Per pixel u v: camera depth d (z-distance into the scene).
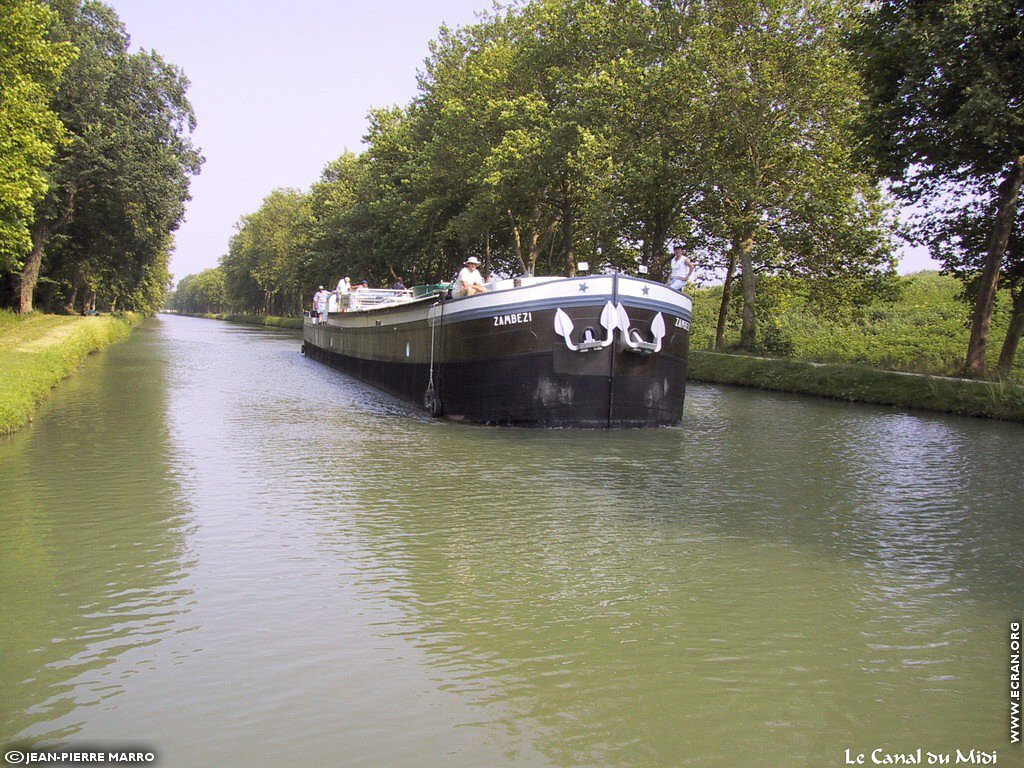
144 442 12.73
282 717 4.40
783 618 5.90
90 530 7.75
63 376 22.25
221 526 7.98
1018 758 4.11
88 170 38.66
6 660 5.02
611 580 6.64
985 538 8.17
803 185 30.41
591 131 31.75
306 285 77.81
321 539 7.60
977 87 17.52
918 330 34.91
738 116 30.80
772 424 17.23
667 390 16.20
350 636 5.44
